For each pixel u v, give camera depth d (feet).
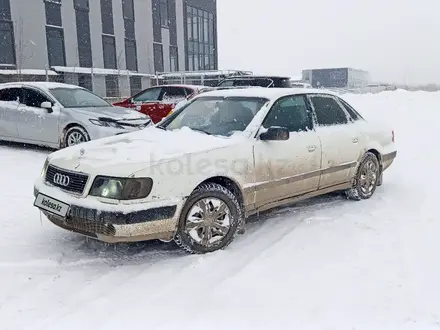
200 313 9.50
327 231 14.28
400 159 26.40
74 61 76.48
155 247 13.12
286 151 14.40
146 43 95.35
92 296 10.20
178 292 10.37
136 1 91.66
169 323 9.12
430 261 12.00
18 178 20.49
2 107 27.89
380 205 17.17
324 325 9.08
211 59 124.16
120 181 11.10
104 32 83.46
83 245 13.16
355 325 9.07
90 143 13.96
